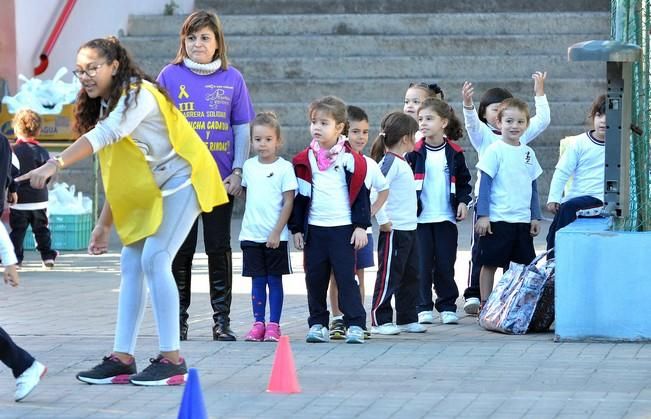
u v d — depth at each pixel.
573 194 19.58
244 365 15.45
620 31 17.23
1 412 12.96
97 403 13.35
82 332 18.03
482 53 37.00
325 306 17.19
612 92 16.84
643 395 13.50
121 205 13.83
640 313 16.44
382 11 39.16
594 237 16.48
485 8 38.75
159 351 15.12
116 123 13.21
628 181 16.92
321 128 16.97
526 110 19.11
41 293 21.95
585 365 15.09
